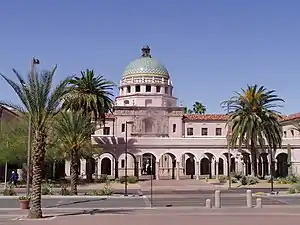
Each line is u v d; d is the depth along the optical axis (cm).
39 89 2269
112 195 3828
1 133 5156
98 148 5703
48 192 3944
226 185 5297
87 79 5359
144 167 7688
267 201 3175
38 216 2156
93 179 5828
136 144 6675
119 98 8606
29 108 2262
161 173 7706
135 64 8725
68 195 3797
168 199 3425
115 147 6581
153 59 8819
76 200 3394
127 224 1869
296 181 5512
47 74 2306
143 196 3759
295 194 3831
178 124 8144
